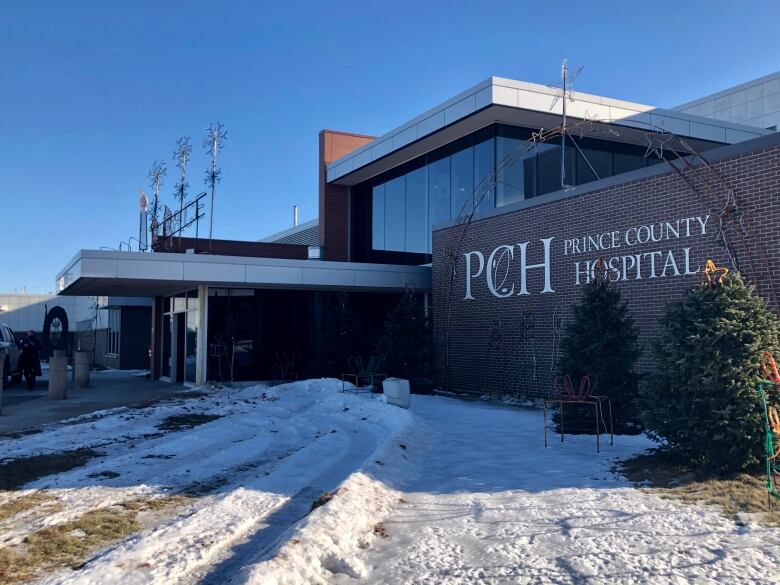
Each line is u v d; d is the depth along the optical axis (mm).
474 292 18531
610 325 10852
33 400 17578
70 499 7391
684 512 6078
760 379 7230
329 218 27203
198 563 5289
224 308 21000
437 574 4871
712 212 12141
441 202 22484
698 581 4496
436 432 11430
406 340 18453
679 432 7867
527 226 16734
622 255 14000
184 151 25938
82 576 4809
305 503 7113
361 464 8797
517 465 8523
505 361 17188
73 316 50812
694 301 8016
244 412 14750
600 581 4562
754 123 31031
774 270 11086
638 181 13711
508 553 5238
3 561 5395
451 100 20062
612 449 9461
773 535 5355
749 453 7254
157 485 8109
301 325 22125
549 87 19000
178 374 23484
